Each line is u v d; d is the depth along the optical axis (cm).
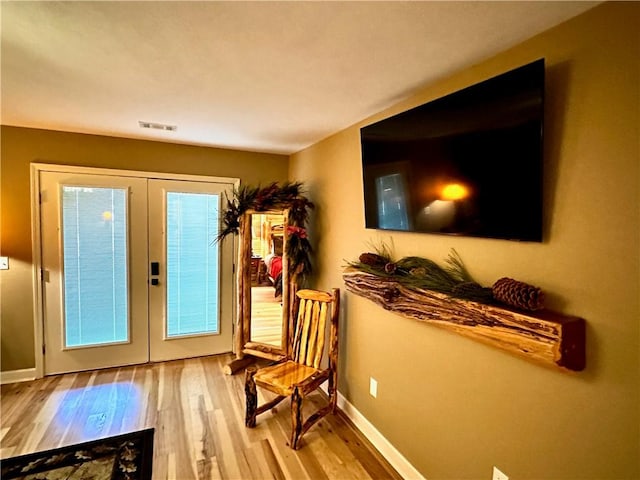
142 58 163
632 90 107
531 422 136
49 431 237
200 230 366
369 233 244
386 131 205
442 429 180
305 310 277
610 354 112
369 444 234
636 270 106
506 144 137
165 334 358
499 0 114
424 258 191
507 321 129
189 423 250
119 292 338
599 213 115
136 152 335
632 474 108
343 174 280
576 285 121
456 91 159
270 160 390
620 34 109
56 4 121
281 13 125
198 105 230
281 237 332
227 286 382
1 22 133
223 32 139
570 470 124
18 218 302
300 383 231
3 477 194
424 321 169
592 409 117
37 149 303
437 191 172
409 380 204
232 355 381
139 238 342
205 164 362
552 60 129
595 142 116
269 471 204
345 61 163
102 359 336
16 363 308
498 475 150
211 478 197
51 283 315
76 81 192
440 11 121
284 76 181
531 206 131
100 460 209
